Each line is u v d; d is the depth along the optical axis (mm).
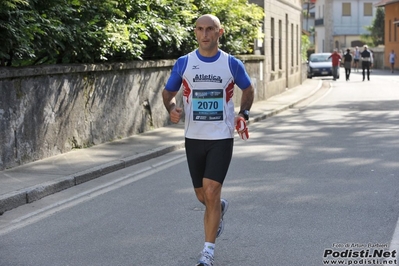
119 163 13391
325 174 12133
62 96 14297
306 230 8445
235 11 24453
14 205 10242
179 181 11984
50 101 13875
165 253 7668
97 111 15805
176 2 20312
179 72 7285
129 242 8148
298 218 9039
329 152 14695
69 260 7500
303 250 7637
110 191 11281
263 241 8016
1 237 8570
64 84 14359
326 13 98000
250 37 27031
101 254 7691
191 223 8969
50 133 13945
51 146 14008
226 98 7250
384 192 10539
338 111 25062
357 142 16188
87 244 8117
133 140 16641
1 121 12375
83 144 15258
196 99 7223
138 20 17641
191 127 7270
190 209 9773
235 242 7992
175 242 8094
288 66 38844
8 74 12367
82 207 10156
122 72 16922
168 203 10203
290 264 7164
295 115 24047
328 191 10688
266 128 19906
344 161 13484
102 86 15961
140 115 18094
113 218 9383
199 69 7203
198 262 7008
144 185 11703
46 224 9188
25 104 13055
